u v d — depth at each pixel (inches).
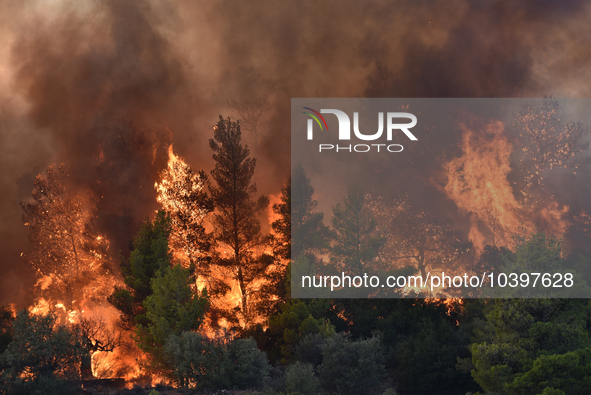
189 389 872.9
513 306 782.5
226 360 912.3
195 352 903.7
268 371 952.3
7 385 813.9
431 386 1181.1
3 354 871.1
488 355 745.6
